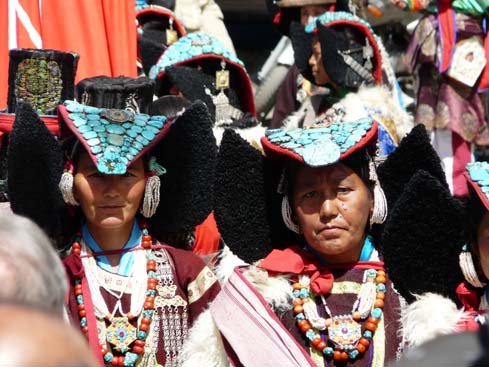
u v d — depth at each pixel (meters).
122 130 10.79
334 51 17.59
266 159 10.42
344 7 21.25
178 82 16.89
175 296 10.79
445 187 10.34
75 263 10.68
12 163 11.13
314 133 9.97
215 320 9.69
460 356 4.70
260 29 30.20
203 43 17.39
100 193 10.62
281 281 9.83
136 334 10.45
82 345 4.16
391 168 10.38
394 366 4.87
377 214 9.98
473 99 20.41
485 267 9.23
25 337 4.07
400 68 23.61
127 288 10.66
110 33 15.87
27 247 7.12
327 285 9.70
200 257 11.33
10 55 12.83
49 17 15.60
